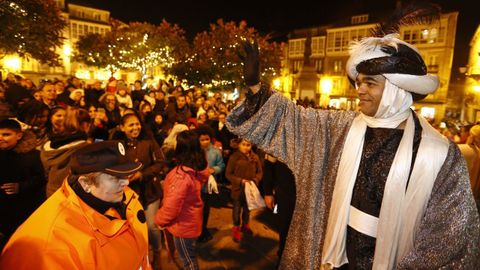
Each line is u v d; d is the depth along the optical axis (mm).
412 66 1399
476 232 1304
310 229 1617
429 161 1367
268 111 1675
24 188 2740
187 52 15023
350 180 1517
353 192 1534
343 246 1542
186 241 2928
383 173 1456
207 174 3006
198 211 2961
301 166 1693
